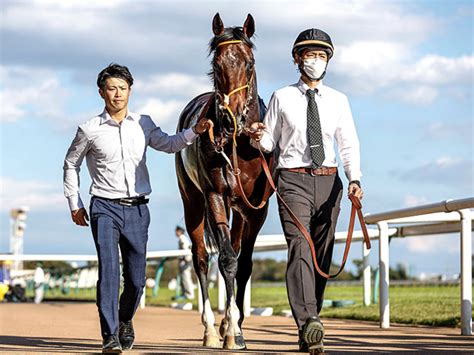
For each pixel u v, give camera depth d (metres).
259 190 7.01
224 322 7.53
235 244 7.38
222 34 6.71
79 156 6.33
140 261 6.36
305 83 6.07
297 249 5.85
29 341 7.55
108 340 5.97
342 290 19.67
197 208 7.96
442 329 8.90
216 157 6.89
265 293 18.92
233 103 6.59
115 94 6.22
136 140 6.29
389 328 9.09
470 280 8.16
